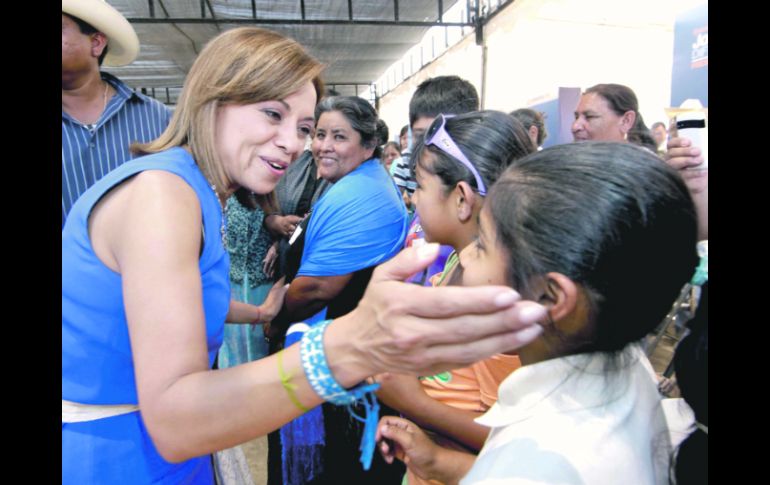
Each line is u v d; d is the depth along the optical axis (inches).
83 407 31.4
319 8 272.2
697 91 45.5
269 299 63.5
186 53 341.1
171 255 25.8
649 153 21.5
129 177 28.0
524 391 22.7
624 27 147.6
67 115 67.4
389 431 33.9
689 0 126.5
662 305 21.2
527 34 197.2
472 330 18.4
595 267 20.1
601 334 21.5
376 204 58.4
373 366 21.1
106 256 28.4
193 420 23.5
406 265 19.9
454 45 281.4
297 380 22.3
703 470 25.4
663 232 20.0
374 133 65.9
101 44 67.5
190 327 25.4
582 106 84.6
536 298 21.6
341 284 58.0
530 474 19.4
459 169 37.8
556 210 20.6
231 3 261.9
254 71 30.9
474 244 26.7
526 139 39.7
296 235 69.7
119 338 30.0
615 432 20.9
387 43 341.4
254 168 33.4
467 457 34.5
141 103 75.9
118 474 31.8
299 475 63.0
